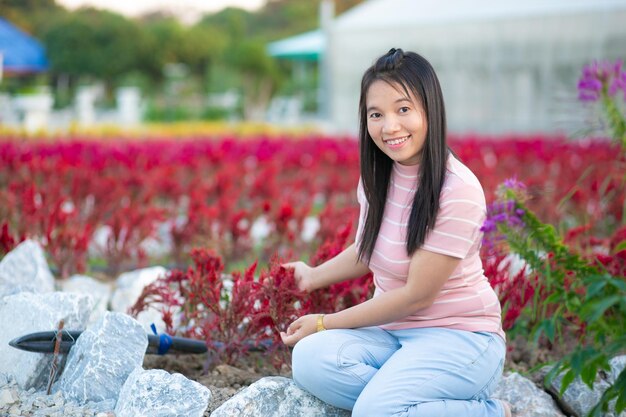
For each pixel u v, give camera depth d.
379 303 2.45
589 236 4.69
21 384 2.79
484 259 3.26
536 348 3.29
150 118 23.09
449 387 2.37
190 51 36.97
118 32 34.97
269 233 5.14
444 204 2.36
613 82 3.83
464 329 2.45
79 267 4.51
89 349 2.68
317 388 2.45
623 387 2.39
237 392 2.67
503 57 14.60
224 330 2.96
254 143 9.48
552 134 12.74
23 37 22.97
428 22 15.23
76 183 5.58
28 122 17.55
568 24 13.82
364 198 2.67
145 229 4.85
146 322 3.43
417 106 2.38
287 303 2.87
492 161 8.78
